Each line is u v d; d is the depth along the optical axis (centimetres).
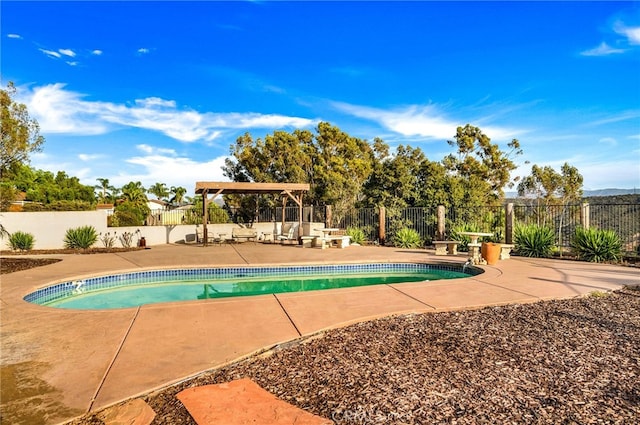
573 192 2828
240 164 2958
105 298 813
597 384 300
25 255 1286
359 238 1673
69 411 269
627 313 520
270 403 276
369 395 285
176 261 1126
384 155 3462
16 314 533
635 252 1087
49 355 378
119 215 1827
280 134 2845
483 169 2789
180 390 303
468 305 575
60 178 4956
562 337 419
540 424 243
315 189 2562
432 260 1118
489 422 246
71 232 1517
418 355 370
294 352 387
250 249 1482
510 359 355
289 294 653
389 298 625
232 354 379
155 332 450
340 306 572
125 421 255
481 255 1043
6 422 253
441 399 278
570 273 866
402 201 1945
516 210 1420
